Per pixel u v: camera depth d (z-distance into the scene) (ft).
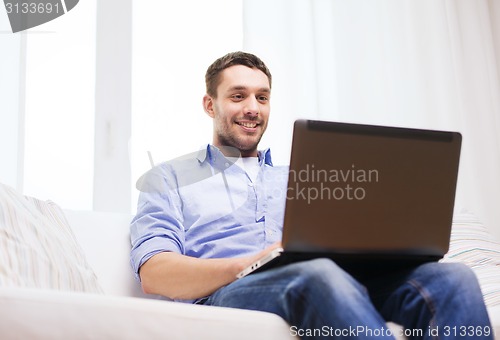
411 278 4.68
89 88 8.36
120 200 8.21
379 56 9.88
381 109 9.73
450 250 6.77
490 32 10.77
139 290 5.74
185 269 5.16
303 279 4.09
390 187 4.47
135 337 3.71
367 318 3.86
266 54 9.12
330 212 4.34
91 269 5.28
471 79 10.45
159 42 8.83
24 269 4.30
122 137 8.38
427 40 10.21
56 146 8.11
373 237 4.48
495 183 10.10
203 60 8.98
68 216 5.78
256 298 4.43
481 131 10.26
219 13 9.16
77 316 3.61
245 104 6.65
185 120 8.72
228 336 3.98
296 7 9.41
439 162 4.61
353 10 9.88
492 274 6.35
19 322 3.48
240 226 6.06
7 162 7.87
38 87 8.16
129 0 8.72
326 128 4.28
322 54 9.57
